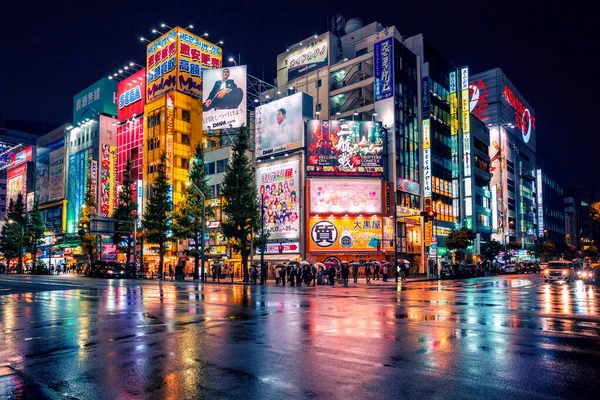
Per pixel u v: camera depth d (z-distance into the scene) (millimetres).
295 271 37469
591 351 8883
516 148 109500
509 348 9203
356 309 16906
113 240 60031
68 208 88625
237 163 45625
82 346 10078
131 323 13703
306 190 52656
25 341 10859
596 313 15250
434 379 6914
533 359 8195
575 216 168250
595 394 6129
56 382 7078
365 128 54062
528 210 112688
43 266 71562
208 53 75000
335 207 52562
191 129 71562
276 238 54281
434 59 71250
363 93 61812
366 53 64562
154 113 72562
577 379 6863
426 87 65812
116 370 7801
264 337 10836
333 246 51875
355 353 8852
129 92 79375
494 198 89062
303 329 11984
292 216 53500
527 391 6270
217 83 61938
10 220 79812
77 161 87062
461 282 40438
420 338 10406
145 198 71188
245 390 6492
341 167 53156
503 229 87375
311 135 53406
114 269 54156
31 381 7152
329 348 9375
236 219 44156
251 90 71438
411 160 61562
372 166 53625
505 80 110688
